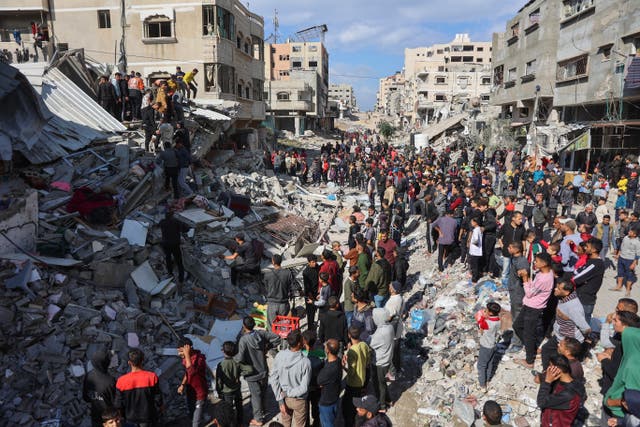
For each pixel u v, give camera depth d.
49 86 16.12
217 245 12.77
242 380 8.69
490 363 7.54
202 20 27.12
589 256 7.61
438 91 81.25
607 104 24.59
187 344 6.60
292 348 6.31
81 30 28.31
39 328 7.69
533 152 29.42
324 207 22.20
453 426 6.83
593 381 6.92
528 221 14.62
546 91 31.69
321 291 9.23
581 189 18.89
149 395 5.89
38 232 9.89
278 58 85.38
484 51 109.06
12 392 7.00
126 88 18.23
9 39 29.11
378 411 5.14
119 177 13.09
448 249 12.58
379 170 22.30
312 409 6.83
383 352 7.14
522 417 6.67
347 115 152.25
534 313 7.23
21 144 11.62
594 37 26.17
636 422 4.89
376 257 9.77
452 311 9.95
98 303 8.74
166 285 10.03
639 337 5.04
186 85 21.33
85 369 7.61
